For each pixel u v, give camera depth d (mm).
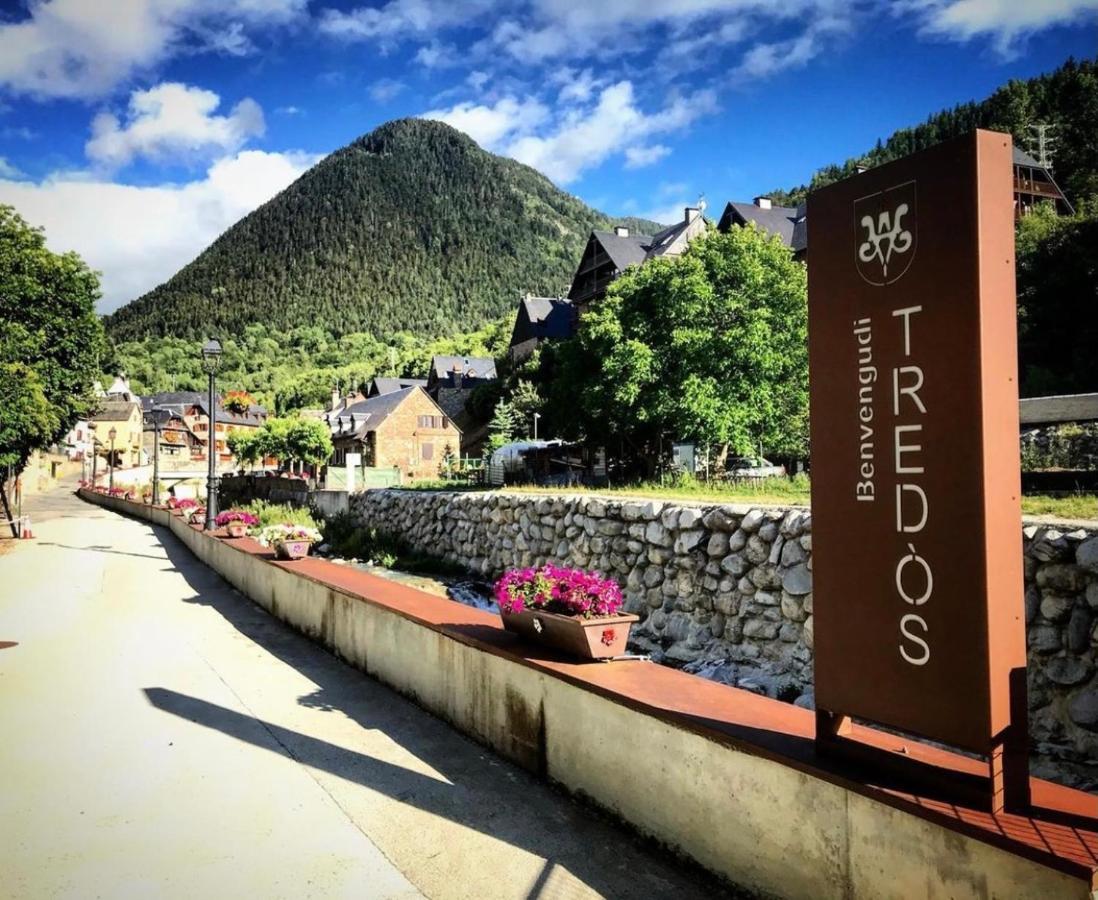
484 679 4910
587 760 3959
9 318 23594
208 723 5441
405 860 3473
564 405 26516
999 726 2258
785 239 51000
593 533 10906
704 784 3219
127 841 3668
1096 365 30859
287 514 24500
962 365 2342
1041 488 8305
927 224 2449
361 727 5332
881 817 2471
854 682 2654
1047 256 35469
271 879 3312
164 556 17750
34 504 47375
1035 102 80125
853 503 2678
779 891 2859
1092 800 2385
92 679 6664
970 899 2191
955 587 2348
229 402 117062
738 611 8016
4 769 4582
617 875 3295
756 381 20984
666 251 53281
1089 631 4836
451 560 15789
